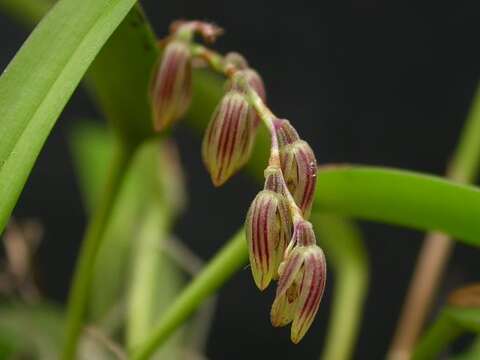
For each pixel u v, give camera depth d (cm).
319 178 16
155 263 22
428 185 15
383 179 15
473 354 22
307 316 12
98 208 17
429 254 21
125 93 16
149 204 23
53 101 13
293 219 12
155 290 24
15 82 13
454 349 31
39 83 13
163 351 24
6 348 22
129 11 14
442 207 15
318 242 23
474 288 16
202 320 24
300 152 12
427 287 21
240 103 13
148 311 22
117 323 24
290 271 12
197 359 24
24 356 23
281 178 12
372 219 16
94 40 13
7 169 13
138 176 25
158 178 23
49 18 14
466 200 15
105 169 25
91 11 14
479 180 25
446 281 29
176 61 14
